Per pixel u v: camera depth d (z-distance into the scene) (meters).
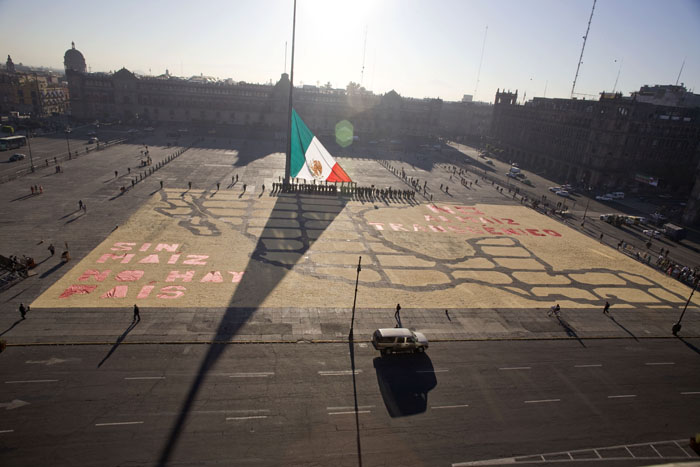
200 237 59.44
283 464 25.17
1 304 39.66
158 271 48.59
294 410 29.48
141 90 167.75
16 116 164.38
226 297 44.19
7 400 28.25
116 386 30.34
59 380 30.47
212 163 108.38
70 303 40.66
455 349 38.72
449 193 99.19
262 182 92.75
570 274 58.66
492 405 31.72
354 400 30.94
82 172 89.06
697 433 30.84
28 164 93.56
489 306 47.53
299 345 37.19
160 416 27.95
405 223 74.06
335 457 25.94
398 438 27.80
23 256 47.12
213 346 36.00
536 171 142.88
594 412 32.09
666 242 78.19
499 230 74.88
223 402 29.64
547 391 34.00
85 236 56.50
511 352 39.09
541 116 150.88
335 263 55.00
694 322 48.31
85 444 25.41
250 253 55.69
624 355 40.44
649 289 56.12
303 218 71.56
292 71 80.69
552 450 27.98
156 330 37.47
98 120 162.25
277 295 45.59
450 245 65.44
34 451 24.66
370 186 98.12
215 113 173.62
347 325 41.09
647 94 153.25
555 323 45.19
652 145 122.12
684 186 125.75
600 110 121.12
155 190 79.88
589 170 124.31
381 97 182.62
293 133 84.94
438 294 49.34
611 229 82.88
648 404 33.62
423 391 32.59
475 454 27.05
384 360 36.03
